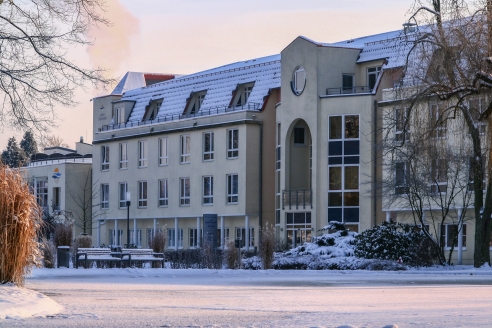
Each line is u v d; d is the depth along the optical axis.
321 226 51.56
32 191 16.75
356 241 38.84
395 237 37.19
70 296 16.61
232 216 58.19
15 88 22.86
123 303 14.77
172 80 67.56
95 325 10.87
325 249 39.06
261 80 58.88
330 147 51.25
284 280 25.22
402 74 35.22
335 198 51.12
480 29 31.50
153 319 11.69
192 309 13.46
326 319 11.58
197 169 60.38
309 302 15.15
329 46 52.03
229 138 58.19
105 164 69.94
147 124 65.31
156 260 35.25
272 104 57.62
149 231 65.56
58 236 37.28
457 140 40.78
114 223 69.12
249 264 35.94
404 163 39.56
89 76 23.45
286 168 54.38
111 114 72.31
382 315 12.22
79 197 68.81
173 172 62.50
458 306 14.01
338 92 52.09
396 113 35.91
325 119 51.44
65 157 85.12
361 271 32.75
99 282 23.12
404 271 33.50
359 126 50.31
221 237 58.19
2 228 15.73
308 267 36.09
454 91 32.84
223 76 62.22
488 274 31.89
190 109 63.62
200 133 60.34
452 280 25.98
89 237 40.75
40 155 85.56
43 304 13.31
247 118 56.69
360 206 50.19
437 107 34.38
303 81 52.78
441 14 32.16
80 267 35.06
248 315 12.30
